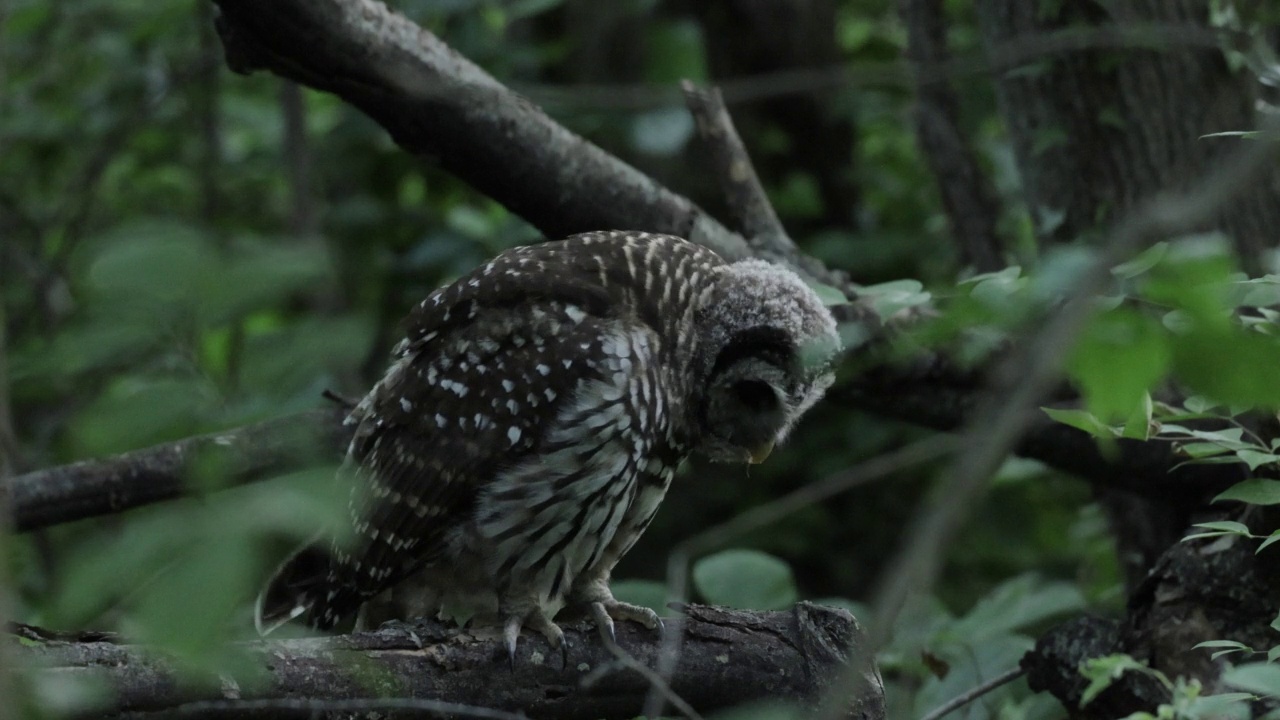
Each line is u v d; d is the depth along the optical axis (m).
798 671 7.46
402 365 8.72
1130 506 11.10
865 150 22.48
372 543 8.47
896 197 20.12
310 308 14.12
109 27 17.23
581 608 8.77
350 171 16.59
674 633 6.91
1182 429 6.95
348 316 3.43
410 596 8.78
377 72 9.45
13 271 15.92
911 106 13.38
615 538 8.98
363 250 16.16
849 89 19.92
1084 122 10.67
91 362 3.11
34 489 9.76
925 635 9.68
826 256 18.75
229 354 3.34
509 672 7.27
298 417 4.57
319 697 6.54
